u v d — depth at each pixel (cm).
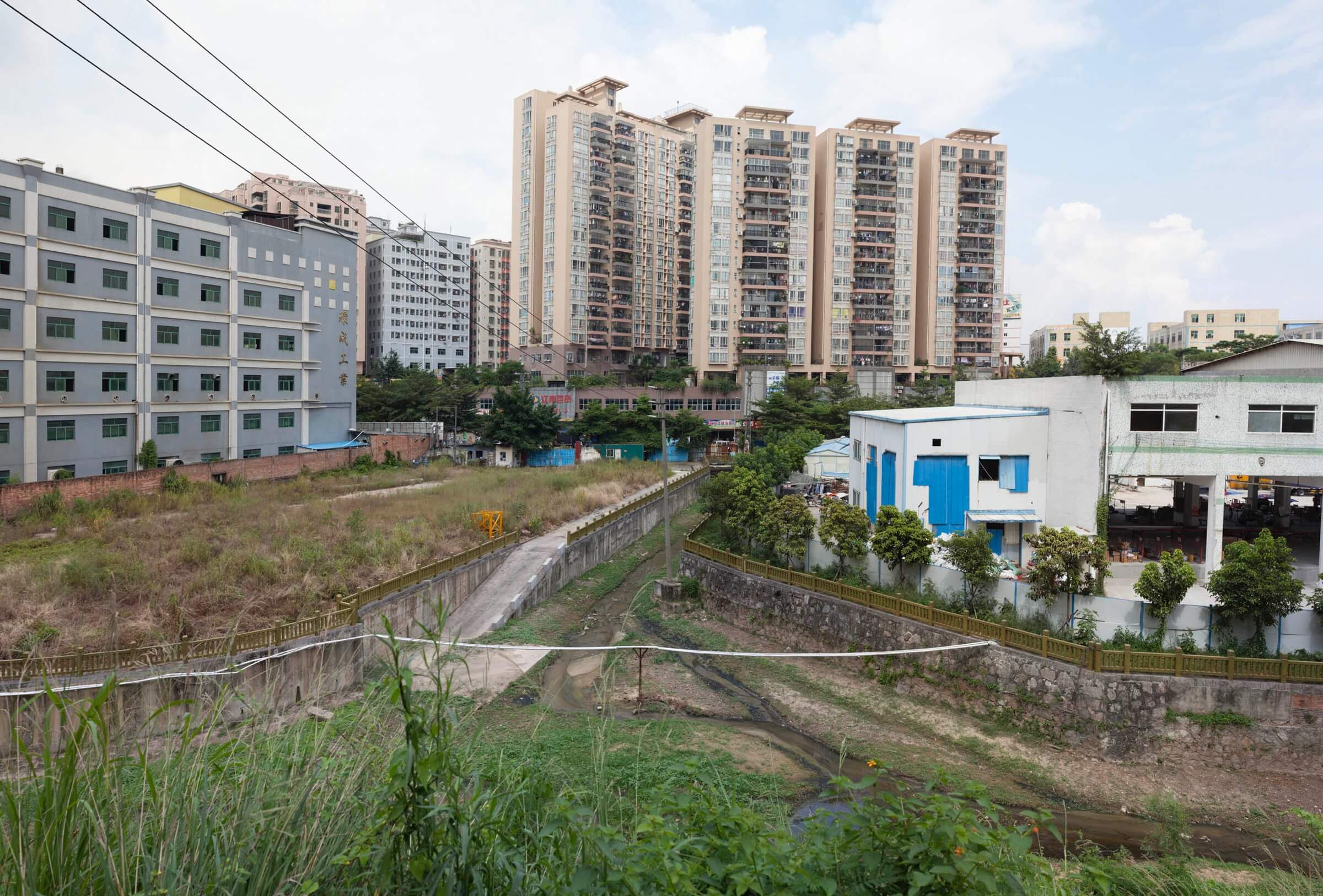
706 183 9575
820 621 2678
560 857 479
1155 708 1914
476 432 6994
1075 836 1617
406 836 436
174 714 618
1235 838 1630
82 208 4091
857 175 9819
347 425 6072
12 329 3788
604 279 9881
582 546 3794
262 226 5225
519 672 2359
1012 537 3102
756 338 9669
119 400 4281
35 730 429
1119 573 2794
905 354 10119
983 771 1886
